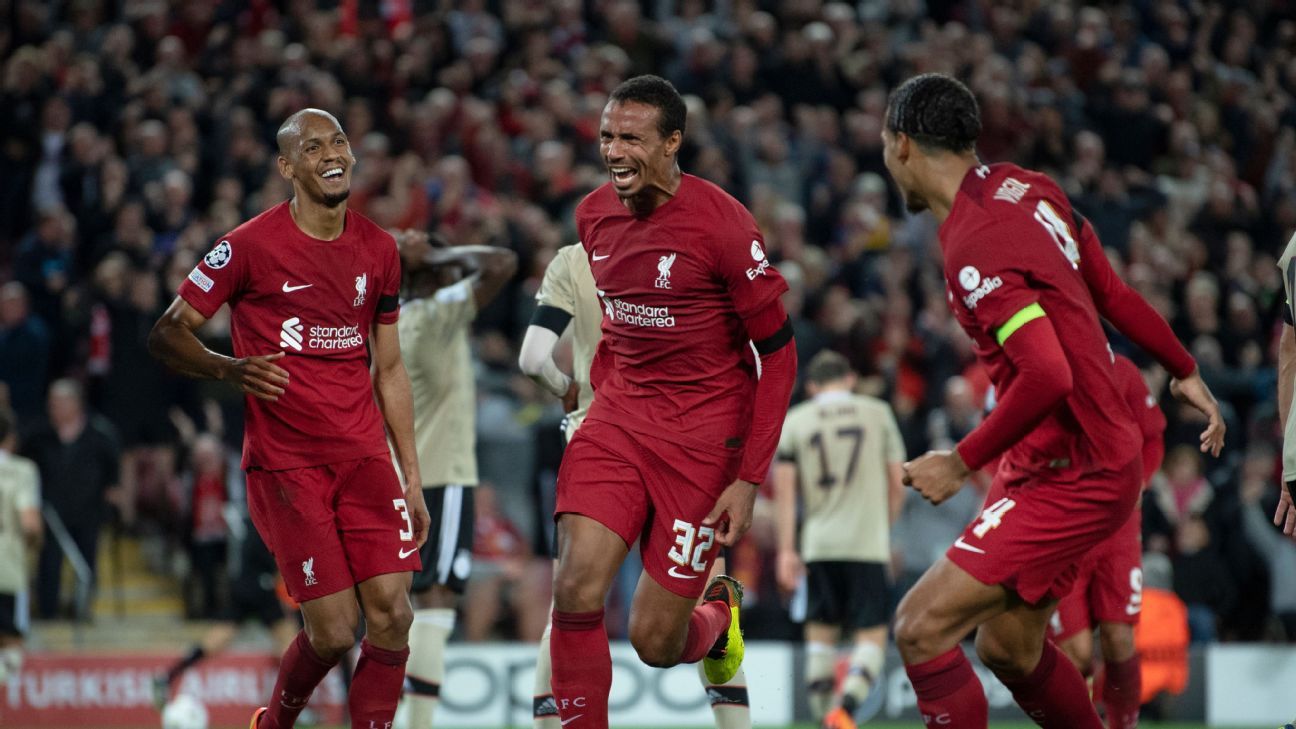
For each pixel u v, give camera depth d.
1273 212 62.38
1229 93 69.44
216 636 38.84
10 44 57.81
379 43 56.06
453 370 26.73
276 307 20.12
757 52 61.53
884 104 61.19
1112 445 18.27
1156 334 19.69
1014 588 18.38
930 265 55.88
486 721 39.62
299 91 53.94
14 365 46.72
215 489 44.81
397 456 21.64
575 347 23.61
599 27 63.66
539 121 55.31
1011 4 70.25
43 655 41.00
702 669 22.67
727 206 19.12
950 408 44.41
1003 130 60.22
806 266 51.69
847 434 34.22
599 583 19.02
